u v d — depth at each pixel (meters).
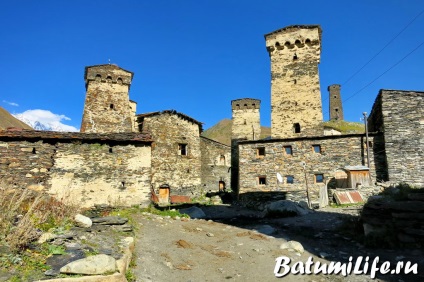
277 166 23.59
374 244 9.62
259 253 8.98
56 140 14.20
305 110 31.02
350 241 10.38
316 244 10.22
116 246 7.08
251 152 24.42
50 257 5.76
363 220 10.64
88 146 14.47
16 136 13.63
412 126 21.03
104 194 14.10
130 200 14.30
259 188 23.53
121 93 30.78
